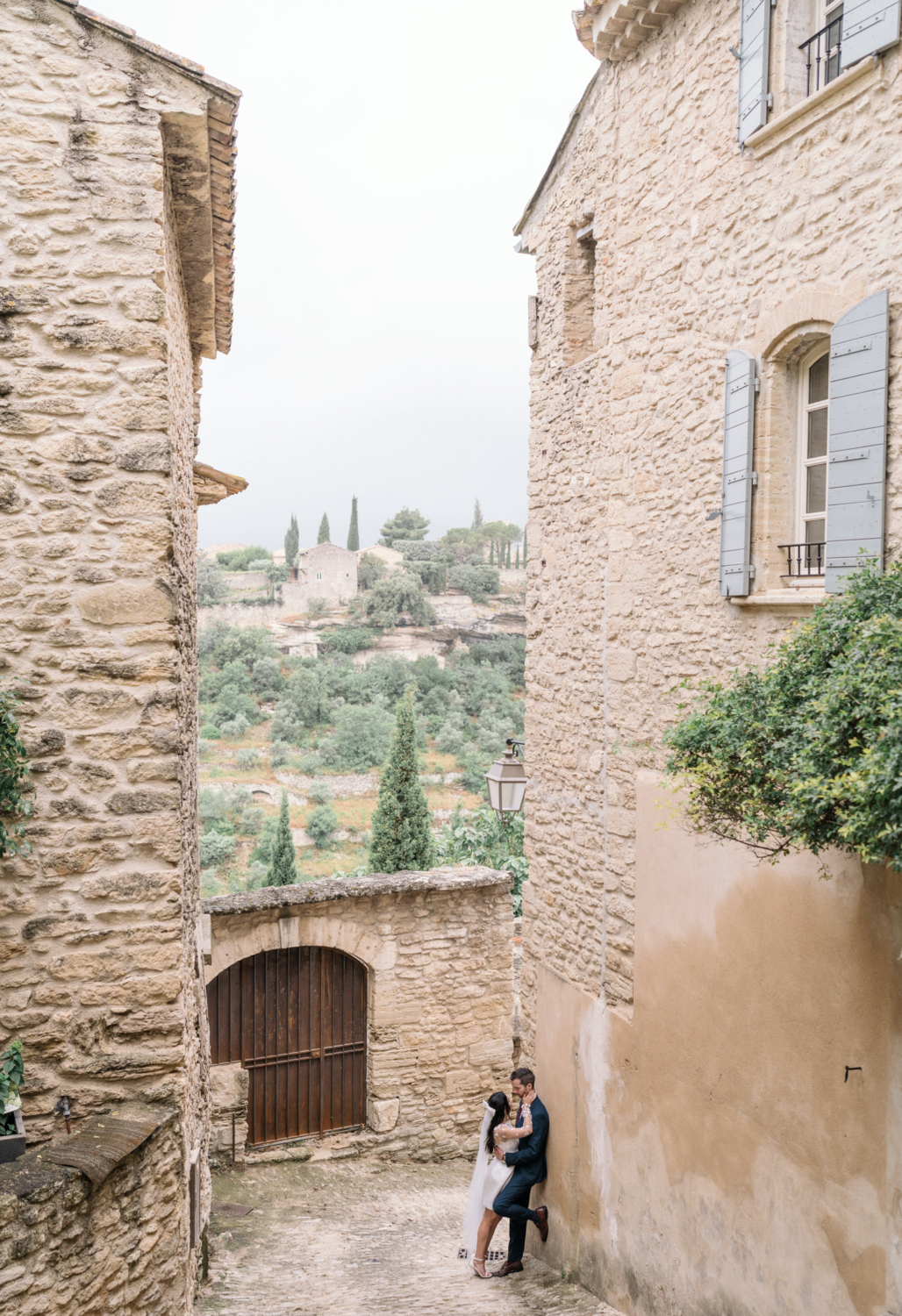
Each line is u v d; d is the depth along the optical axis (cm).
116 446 439
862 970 399
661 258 572
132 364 440
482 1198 698
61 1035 429
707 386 528
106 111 436
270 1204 844
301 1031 969
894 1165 378
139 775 439
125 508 439
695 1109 518
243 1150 909
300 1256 709
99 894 434
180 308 586
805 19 473
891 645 325
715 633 521
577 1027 661
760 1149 461
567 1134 671
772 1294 448
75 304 435
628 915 600
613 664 624
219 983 938
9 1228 341
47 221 433
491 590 9825
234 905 895
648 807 575
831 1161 414
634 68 602
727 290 511
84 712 434
